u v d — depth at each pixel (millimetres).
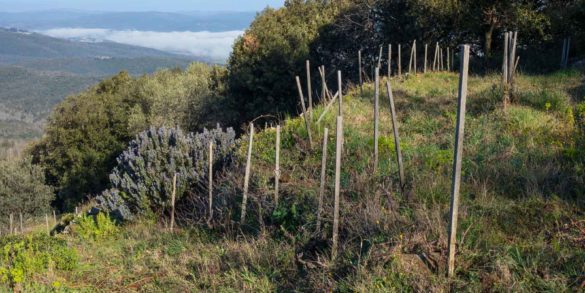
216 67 31172
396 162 7320
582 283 3893
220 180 8430
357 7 23953
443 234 4762
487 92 10984
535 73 16016
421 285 4164
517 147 7504
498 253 4348
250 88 24891
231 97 26031
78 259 7121
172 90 28156
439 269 4336
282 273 5379
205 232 7242
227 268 5840
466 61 3965
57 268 6707
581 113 8625
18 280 6027
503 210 5301
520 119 8867
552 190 5742
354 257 4910
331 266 4906
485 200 5586
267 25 26953
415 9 20234
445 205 5602
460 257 4434
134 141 9977
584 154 6613
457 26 20234
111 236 8555
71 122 33125
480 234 4805
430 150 7824
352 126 9703
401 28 22297
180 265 6281
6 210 31406
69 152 32062
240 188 7539
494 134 8414
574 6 18734
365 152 7941
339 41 25359
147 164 9297
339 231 5586
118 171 9789
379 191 5969
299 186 6957
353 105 11531
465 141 8203
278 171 6844
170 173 9141
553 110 9672
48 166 34094
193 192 9219
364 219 5379
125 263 6836
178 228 8047
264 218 6684
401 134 9312
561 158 6668
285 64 24219
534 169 6273
